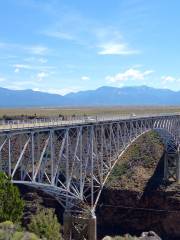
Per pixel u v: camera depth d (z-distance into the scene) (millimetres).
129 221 88438
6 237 28016
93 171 62094
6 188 39281
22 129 41969
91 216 58062
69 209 58000
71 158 57750
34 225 47375
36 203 80375
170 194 87562
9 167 40531
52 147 47594
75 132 57219
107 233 86812
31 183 43562
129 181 91062
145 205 88000
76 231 58031
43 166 47250
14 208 39500
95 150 60281
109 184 90125
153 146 102125
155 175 93562
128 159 98312
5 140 40031
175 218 86125
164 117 84062
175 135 93312
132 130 70438
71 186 54656
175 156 94125
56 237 47875
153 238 56531
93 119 59875
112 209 88688
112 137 63750
